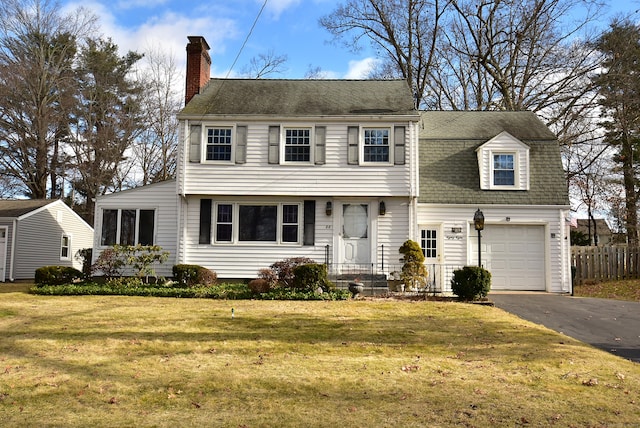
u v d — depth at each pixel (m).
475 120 22.89
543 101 30.78
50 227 28.69
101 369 7.57
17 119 33.06
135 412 5.89
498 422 5.58
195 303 14.52
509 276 19.36
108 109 36.34
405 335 10.16
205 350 8.80
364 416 5.77
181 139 19.52
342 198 19.39
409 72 33.50
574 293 19.72
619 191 31.59
